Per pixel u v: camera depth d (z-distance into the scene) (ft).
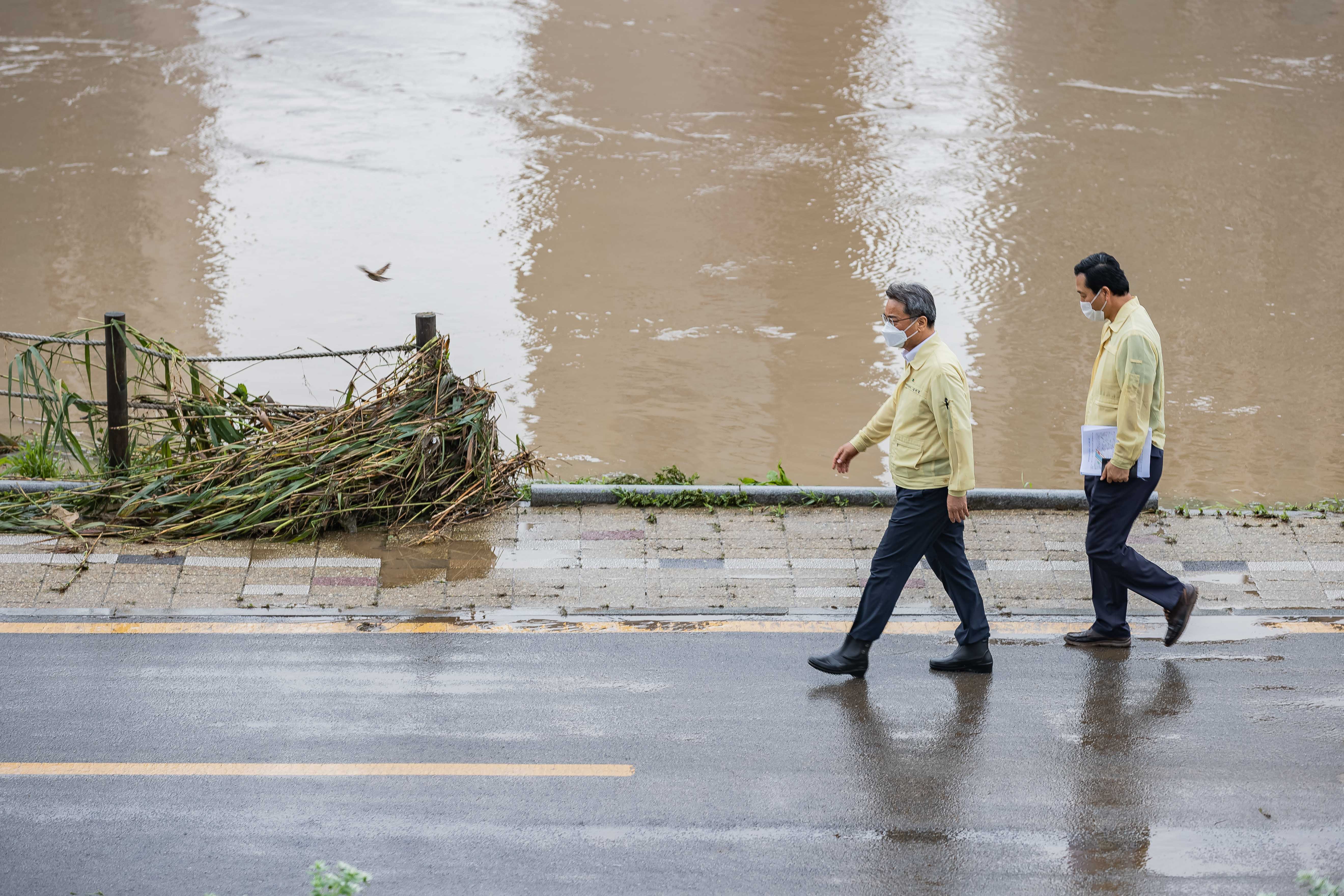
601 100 154.10
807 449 69.62
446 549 34.53
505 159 132.46
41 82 150.61
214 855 22.70
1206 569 34.50
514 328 88.84
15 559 32.96
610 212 117.19
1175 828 24.03
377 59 167.22
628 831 23.56
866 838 23.53
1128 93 159.33
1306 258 107.65
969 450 27.09
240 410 38.27
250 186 121.08
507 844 23.12
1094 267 29.01
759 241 109.60
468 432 37.01
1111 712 27.96
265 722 26.71
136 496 35.19
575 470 65.36
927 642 30.94
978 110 151.43
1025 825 24.02
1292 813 24.52
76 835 23.12
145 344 38.11
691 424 72.69
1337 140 141.90
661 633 30.89
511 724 26.89
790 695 28.40
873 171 130.11
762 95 156.87
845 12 193.47
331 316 90.68
